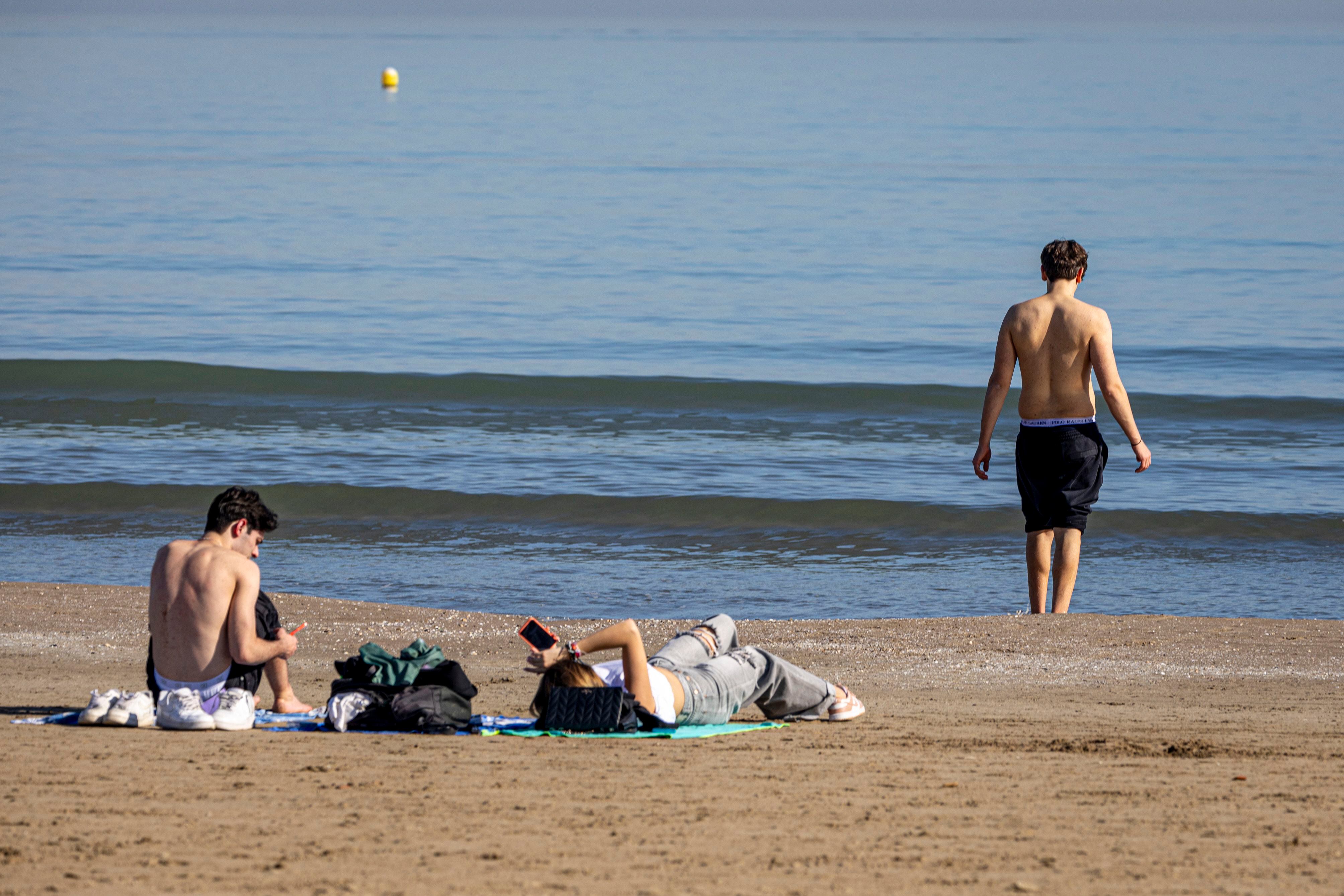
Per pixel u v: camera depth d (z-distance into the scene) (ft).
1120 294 374.22
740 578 159.84
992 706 87.92
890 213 539.70
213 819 53.11
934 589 155.63
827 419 256.32
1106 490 202.08
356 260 433.07
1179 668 103.30
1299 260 424.46
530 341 324.80
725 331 338.34
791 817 54.39
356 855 47.98
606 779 61.05
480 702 88.07
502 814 54.44
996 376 118.93
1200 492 200.95
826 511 187.01
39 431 235.20
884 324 346.54
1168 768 65.21
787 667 78.43
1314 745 72.64
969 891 44.50
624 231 497.87
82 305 357.61
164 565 74.64
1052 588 148.87
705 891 44.06
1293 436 240.12
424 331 334.24
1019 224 508.53
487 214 538.06
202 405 255.50
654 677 73.61
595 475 211.00
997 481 209.46
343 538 176.45
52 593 135.85
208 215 524.11
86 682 93.56
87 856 47.52
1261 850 49.85
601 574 161.27
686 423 252.42
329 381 274.36
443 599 149.38
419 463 217.56
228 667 74.02
